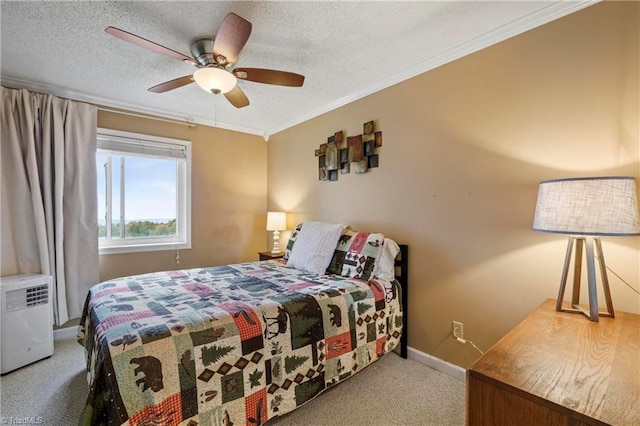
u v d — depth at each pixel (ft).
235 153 12.47
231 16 4.58
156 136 10.54
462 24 5.81
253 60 7.11
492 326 6.17
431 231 7.25
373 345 6.48
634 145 4.58
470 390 2.87
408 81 7.74
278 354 4.88
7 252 7.77
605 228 3.89
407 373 6.86
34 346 7.26
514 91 5.87
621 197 3.89
